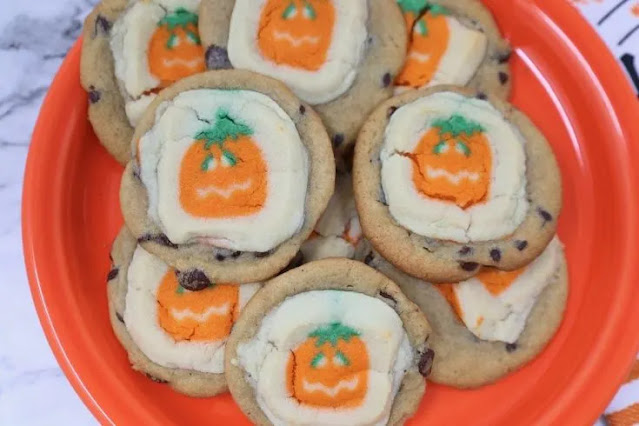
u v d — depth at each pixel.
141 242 0.35
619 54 0.39
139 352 0.36
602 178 0.38
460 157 0.35
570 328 0.37
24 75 0.40
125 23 0.37
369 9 0.37
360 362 0.34
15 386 0.38
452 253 0.35
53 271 0.36
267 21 0.36
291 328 0.34
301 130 0.35
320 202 0.35
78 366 0.35
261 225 0.34
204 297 0.36
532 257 0.36
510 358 0.36
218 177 0.34
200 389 0.36
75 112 0.37
